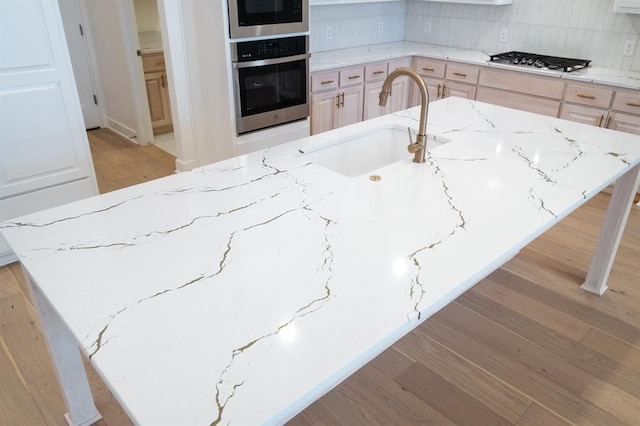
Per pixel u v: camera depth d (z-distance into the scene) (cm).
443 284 117
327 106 406
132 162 428
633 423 185
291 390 88
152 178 396
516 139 216
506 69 393
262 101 348
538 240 309
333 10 447
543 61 389
